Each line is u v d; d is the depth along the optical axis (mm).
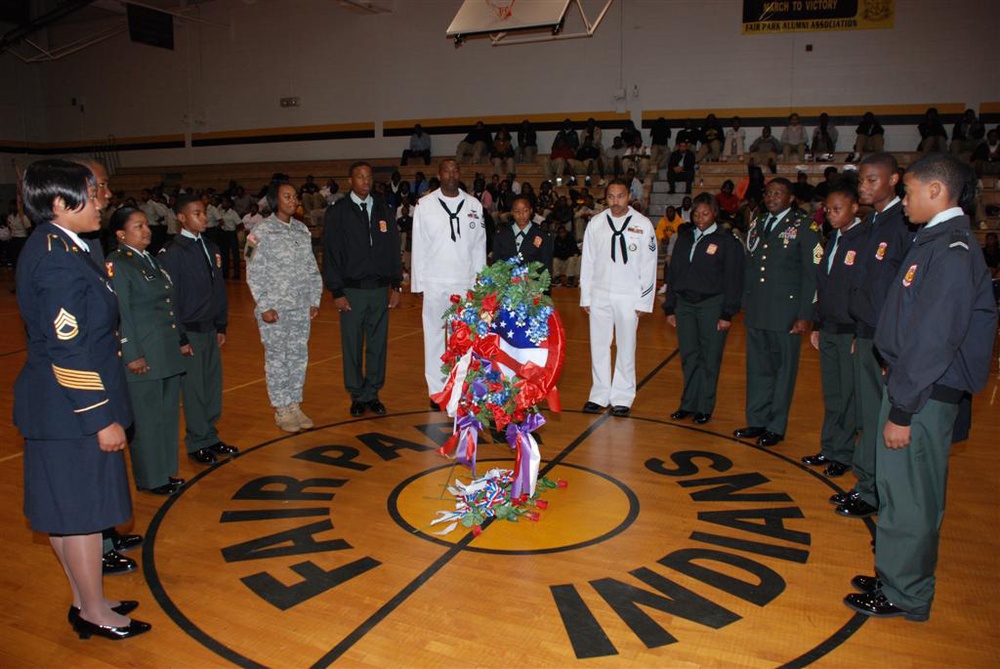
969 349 2916
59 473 2809
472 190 16891
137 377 4242
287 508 4223
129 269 4148
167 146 23766
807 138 16875
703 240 5680
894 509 3045
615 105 18578
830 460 4793
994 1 15688
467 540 3809
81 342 2736
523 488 4105
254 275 5379
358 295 5816
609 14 18266
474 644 2906
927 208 2951
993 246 12297
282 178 5633
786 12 16938
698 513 4148
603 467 4867
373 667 2764
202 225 4785
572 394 6738
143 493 4445
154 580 3416
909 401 2836
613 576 3436
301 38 21391
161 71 23406
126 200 17906
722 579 3412
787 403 5262
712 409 5859
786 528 3961
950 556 3666
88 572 2920
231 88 22531
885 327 3104
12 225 16984
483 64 19578
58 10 20297
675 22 17797
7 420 6062
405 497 4375
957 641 2945
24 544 3867
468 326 4062
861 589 3311
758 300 5227
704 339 5730
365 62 20812
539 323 4023
